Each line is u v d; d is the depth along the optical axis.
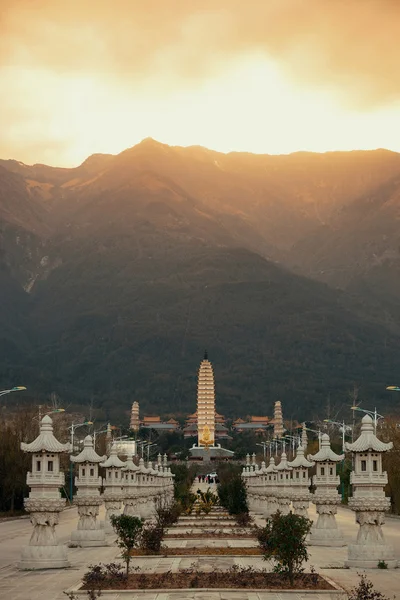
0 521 104.88
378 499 49.22
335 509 63.00
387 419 135.88
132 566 50.97
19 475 118.38
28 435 126.56
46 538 50.09
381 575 45.53
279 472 86.38
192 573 46.31
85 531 63.44
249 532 79.00
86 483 63.69
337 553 56.97
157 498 106.44
